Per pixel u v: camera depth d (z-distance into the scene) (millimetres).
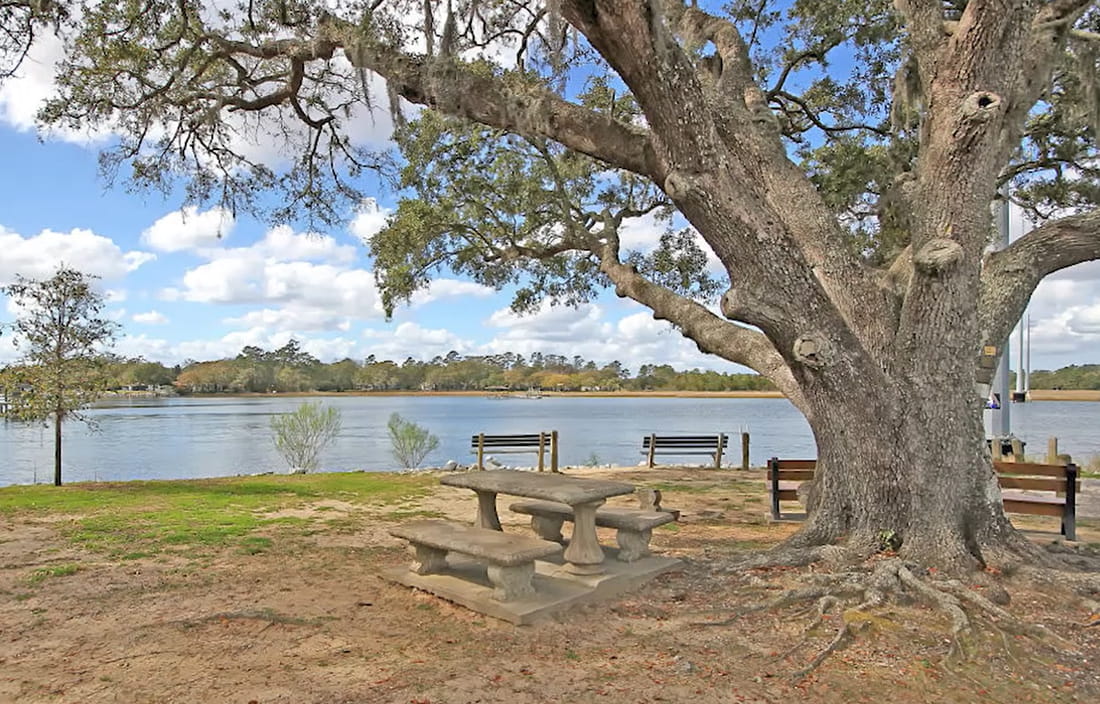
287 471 21422
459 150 10695
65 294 13469
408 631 4555
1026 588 5117
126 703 3471
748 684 3725
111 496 11242
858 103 10102
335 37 6352
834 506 5926
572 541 5551
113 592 5477
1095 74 7004
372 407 94562
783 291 5215
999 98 5234
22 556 6734
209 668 3924
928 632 4367
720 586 5395
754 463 22062
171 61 8391
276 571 6168
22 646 4281
